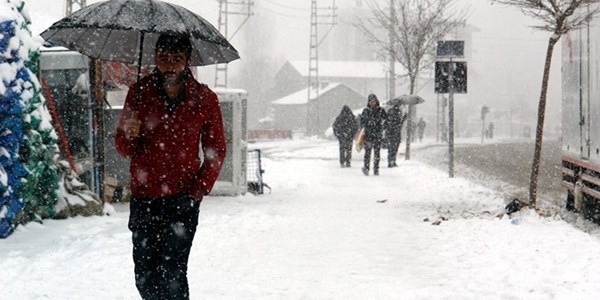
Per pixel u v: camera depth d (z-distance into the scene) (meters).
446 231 11.79
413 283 8.02
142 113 5.57
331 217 13.49
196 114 5.61
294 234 11.45
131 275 8.13
